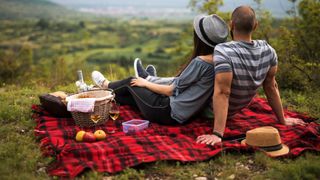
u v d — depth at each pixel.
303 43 5.59
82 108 2.79
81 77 3.38
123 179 2.16
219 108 2.55
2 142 2.71
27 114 3.23
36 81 5.86
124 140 2.55
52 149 2.48
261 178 2.16
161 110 2.87
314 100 3.75
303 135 2.63
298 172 2.18
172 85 2.87
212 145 2.50
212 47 2.71
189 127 2.85
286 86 4.26
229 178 2.19
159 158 2.31
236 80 2.58
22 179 2.16
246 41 2.60
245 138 2.63
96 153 2.36
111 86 3.20
